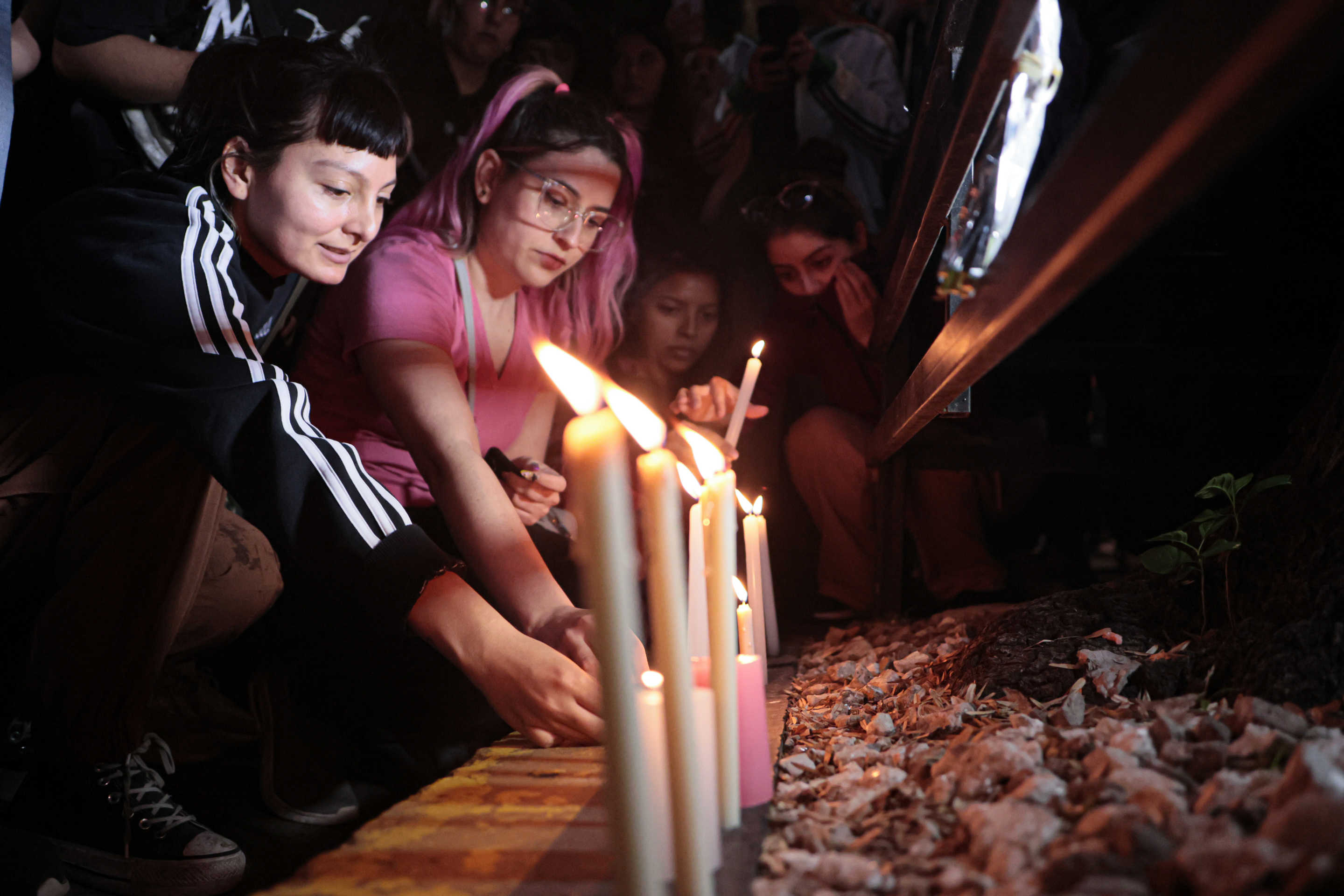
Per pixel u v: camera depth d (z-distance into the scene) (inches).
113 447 52.8
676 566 23.5
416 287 69.3
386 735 63.1
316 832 56.4
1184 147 14.7
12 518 53.7
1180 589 51.4
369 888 29.7
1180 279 92.7
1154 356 87.9
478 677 46.5
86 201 56.2
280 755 59.7
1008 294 24.0
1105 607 52.6
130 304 51.9
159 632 51.9
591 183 73.5
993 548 116.8
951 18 47.0
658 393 104.4
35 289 54.9
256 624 68.7
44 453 53.8
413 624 47.3
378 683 63.8
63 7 77.5
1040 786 29.6
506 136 73.9
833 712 52.7
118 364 51.3
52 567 55.9
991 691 46.7
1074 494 115.3
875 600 91.0
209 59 61.2
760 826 33.2
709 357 110.2
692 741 23.5
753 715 35.8
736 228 114.5
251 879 50.3
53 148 81.2
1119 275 93.6
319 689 64.8
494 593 54.0
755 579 57.3
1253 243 90.3
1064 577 112.0
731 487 33.0
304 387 73.5
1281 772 28.5
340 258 62.5
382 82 61.7
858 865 27.2
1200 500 94.8
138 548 51.8
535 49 111.4
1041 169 62.6
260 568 61.8
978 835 27.5
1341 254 87.0
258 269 63.9
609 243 82.6
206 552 53.2
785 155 118.6
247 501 47.2
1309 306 89.0
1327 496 44.4
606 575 19.9
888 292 71.7
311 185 59.6
